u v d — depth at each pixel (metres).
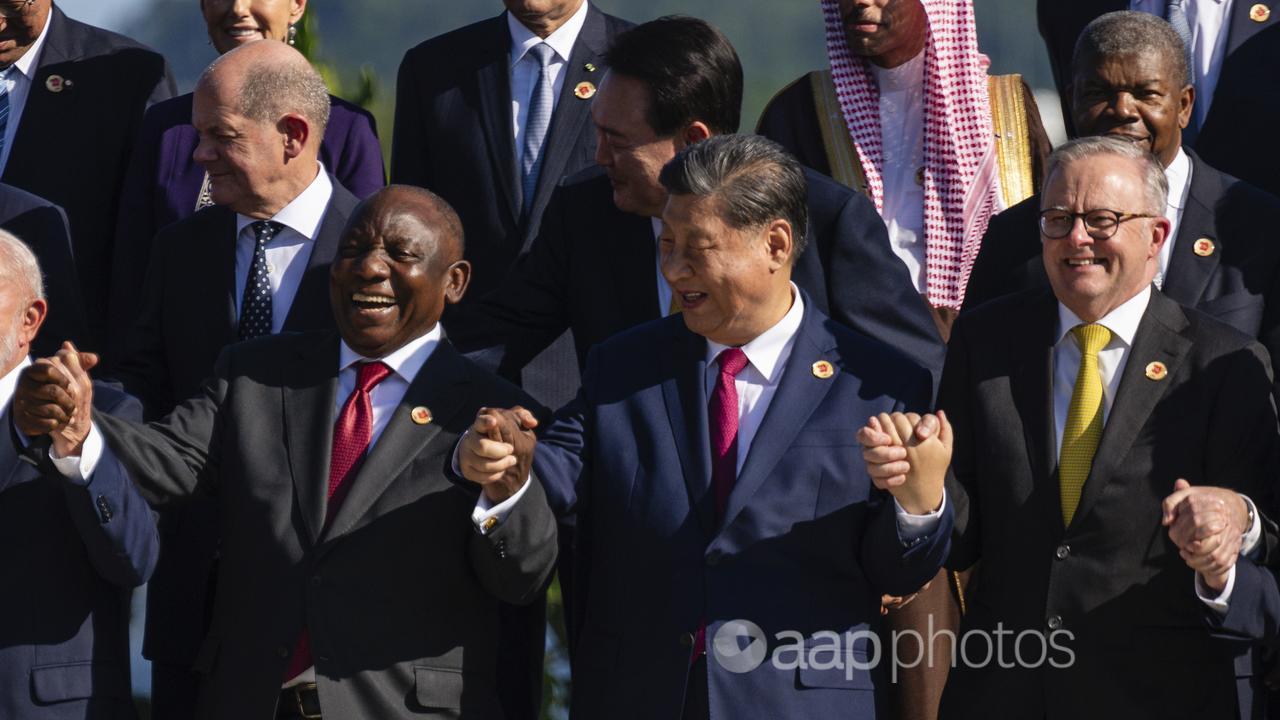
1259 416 19.33
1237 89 25.67
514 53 25.92
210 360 23.17
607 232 22.91
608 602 19.34
